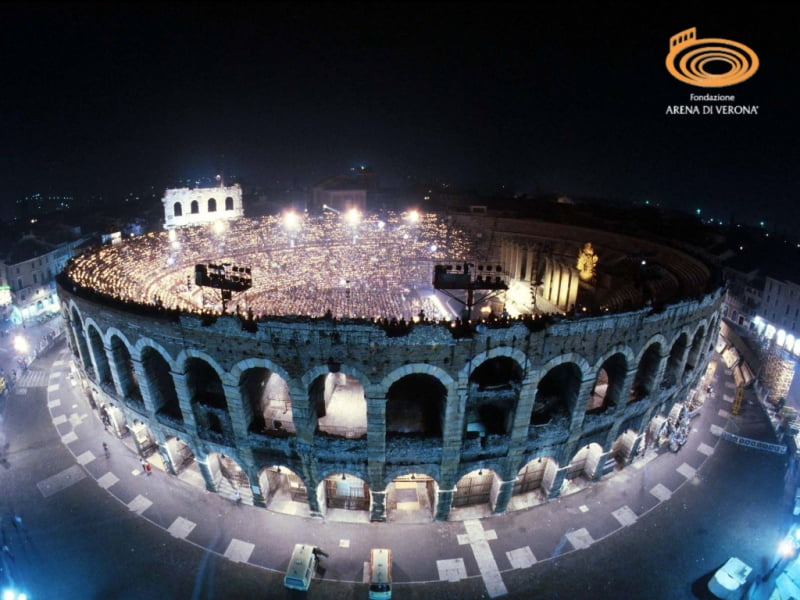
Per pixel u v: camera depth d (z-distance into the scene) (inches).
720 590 1232.2
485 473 1508.4
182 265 2723.9
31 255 3068.4
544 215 3631.9
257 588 1259.8
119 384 1594.5
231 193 3422.7
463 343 1219.2
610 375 1521.9
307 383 1277.1
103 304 1457.9
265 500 1513.3
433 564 1330.0
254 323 1238.9
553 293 2603.3
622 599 1240.2
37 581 1264.8
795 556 1264.8
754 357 2342.5
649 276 2078.0
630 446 1670.8
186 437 1505.9
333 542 1397.6
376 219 3713.1
